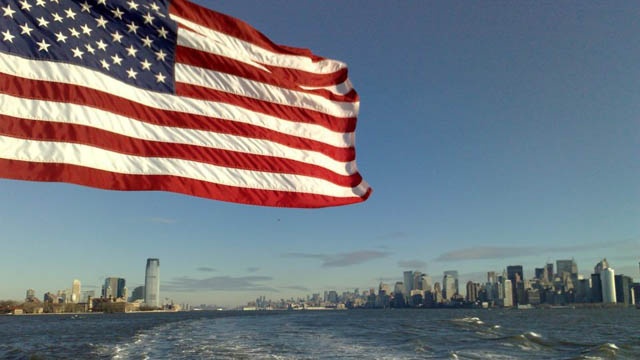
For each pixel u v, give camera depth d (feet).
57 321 550.36
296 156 32.55
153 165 26.02
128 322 456.86
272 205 30.66
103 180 24.04
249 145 30.22
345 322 398.01
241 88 30.71
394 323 356.18
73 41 24.41
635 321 402.93
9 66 22.56
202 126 28.43
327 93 35.99
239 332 246.47
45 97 23.09
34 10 23.79
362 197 35.94
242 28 32.22
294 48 34.86
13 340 220.43
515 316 597.11
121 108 25.39
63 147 23.03
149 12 27.35
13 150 21.97
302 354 133.49
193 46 28.81
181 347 159.43
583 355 118.42
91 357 139.74
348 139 36.11
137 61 26.63
